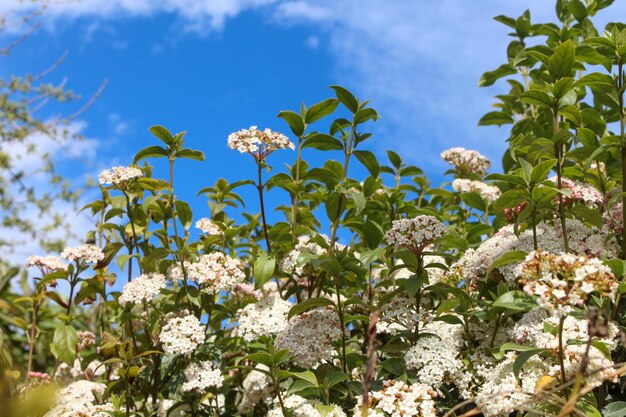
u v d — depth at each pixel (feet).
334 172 15.28
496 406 10.05
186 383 12.97
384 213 16.16
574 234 12.78
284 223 15.75
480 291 13.26
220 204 16.25
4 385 3.88
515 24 19.51
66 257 15.10
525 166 11.78
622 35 12.34
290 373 11.39
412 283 12.25
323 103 14.98
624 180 12.44
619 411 10.24
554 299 8.50
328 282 14.65
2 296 22.15
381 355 14.15
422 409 9.85
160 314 14.99
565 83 12.37
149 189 15.93
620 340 10.84
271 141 14.32
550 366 10.30
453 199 20.08
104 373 15.85
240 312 13.91
